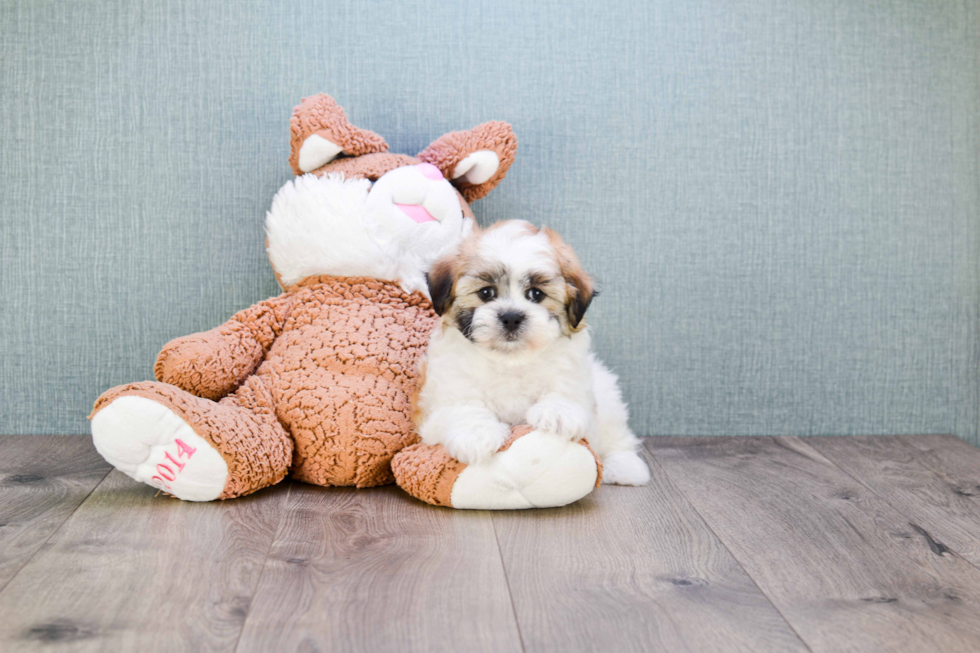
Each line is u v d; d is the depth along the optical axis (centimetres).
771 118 215
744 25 213
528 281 149
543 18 209
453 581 121
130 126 205
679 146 214
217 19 204
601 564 129
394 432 165
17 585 117
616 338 217
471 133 191
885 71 217
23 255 206
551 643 104
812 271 220
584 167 213
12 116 203
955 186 221
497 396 155
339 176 181
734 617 112
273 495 162
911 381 225
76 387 211
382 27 207
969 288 224
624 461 175
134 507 153
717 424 221
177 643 102
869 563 132
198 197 208
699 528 147
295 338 176
